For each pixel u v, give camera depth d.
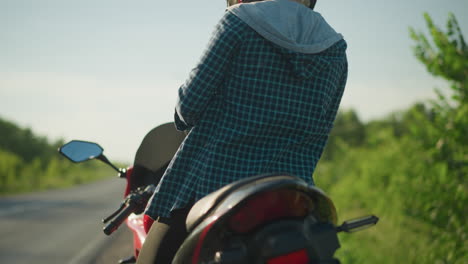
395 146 6.89
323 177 15.80
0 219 12.93
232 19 1.87
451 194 3.61
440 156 3.72
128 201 2.25
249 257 1.57
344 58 2.02
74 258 7.41
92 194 26.73
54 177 47.81
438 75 3.79
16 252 7.91
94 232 10.39
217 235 1.64
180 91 1.91
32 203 18.84
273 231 1.57
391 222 6.29
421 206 3.82
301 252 1.54
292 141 1.89
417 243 4.83
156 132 2.42
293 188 1.61
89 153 2.63
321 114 1.91
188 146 1.90
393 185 4.17
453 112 3.78
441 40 3.80
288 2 1.92
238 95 1.85
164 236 1.95
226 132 1.84
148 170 2.53
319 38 1.89
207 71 1.84
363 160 12.55
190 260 1.71
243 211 1.60
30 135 56.69
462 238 3.61
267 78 1.83
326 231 1.63
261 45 1.84
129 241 8.88
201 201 1.70
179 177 1.91
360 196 10.42
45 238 9.50
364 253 6.20
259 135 1.83
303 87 1.87
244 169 1.82
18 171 36.59
